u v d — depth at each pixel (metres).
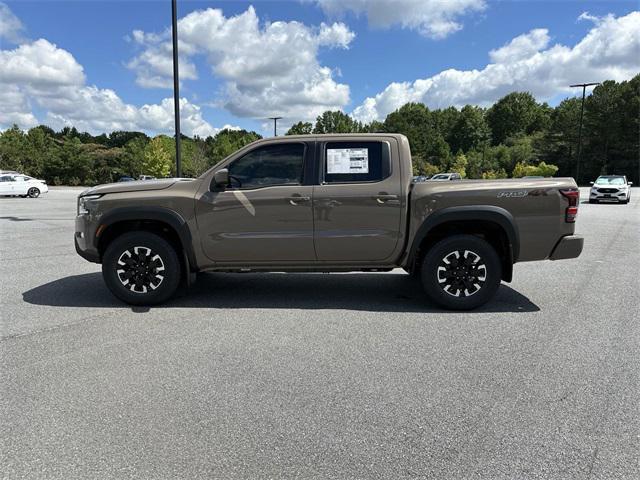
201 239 5.27
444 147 93.56
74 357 3.89
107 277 5.37
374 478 2.36
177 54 11.67
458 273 5.20
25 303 5.57
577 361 3.81
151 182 5.50
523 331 4.57
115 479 2.34
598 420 2.90
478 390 3.30
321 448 2.61
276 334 4.46
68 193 39.78
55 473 2.39
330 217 5.16
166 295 5.38
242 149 5.29
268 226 5.21
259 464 2.47
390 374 3.56
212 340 4.30
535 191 5.05
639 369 3.66
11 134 70.19
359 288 6.33
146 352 4.00
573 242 5.13
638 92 66.50
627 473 2.39
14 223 14.75
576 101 83.19
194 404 3.10
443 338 4.36
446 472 2.40
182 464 2.46
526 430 2.79
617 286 6.47
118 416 2.94
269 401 3.14
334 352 4.01
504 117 107.44
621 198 24.28
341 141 5.24
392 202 5.13
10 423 2.86
